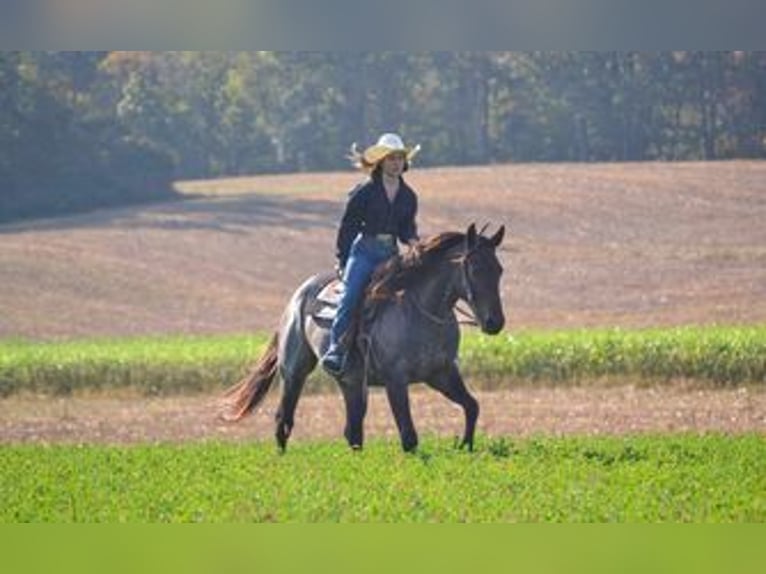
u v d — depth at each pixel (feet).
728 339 88.48
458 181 208.74
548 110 232.94
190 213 198.29
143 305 153.89
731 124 223.51
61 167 209.56
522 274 159.43
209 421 78.38
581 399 81.25
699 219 183.52
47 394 93.81
